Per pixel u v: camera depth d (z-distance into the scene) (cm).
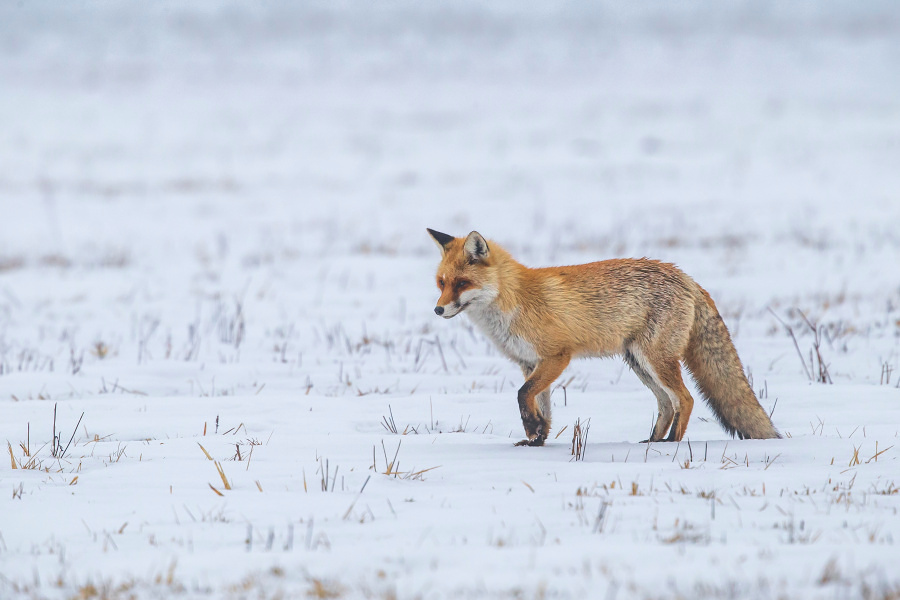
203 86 8944
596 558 486
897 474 684
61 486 676
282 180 4141
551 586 446
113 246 2550
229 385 1123
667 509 591
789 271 1869
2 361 1275
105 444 816
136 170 4562
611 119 6272
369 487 670
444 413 949
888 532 531
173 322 1585
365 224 2888
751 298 1650
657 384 901
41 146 5447
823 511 582
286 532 557
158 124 6562
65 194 3716
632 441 877
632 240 2312
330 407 966
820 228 2380
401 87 8938
